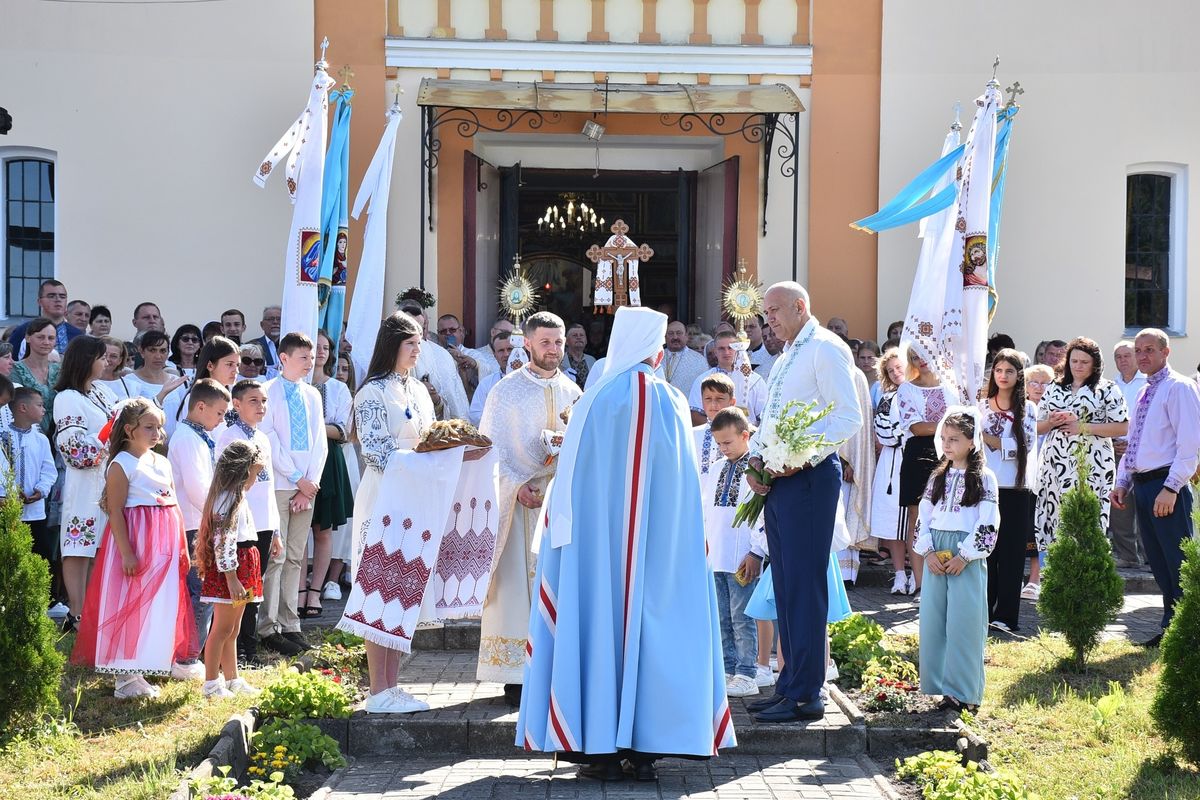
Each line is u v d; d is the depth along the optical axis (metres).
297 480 8.14
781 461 6.27
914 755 6.26
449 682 7.30
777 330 6.71
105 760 5.79
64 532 8.34
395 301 13.39
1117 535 11.34
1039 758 6.09
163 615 6.85
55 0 13.06
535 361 6.95
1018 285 13.87
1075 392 10.09
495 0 13.37
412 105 13.34
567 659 5.60
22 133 13.08
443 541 6.63
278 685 6.43
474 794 5.58
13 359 9.89
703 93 12.82
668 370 12.23
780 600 6.54
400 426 6.79
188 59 13.19
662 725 5.57
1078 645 7.62
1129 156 13.88
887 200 13.70
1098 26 13.78
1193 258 14.08
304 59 13.27
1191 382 8.36
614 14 13.48
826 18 13.62
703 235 14.34
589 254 12.48
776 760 6.14
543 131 13.62
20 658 6.07
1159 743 6.30
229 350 7.85
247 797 5.16
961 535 6.70
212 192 13.23
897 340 12.50
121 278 13.17
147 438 6.96
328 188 11.59
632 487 5.71
